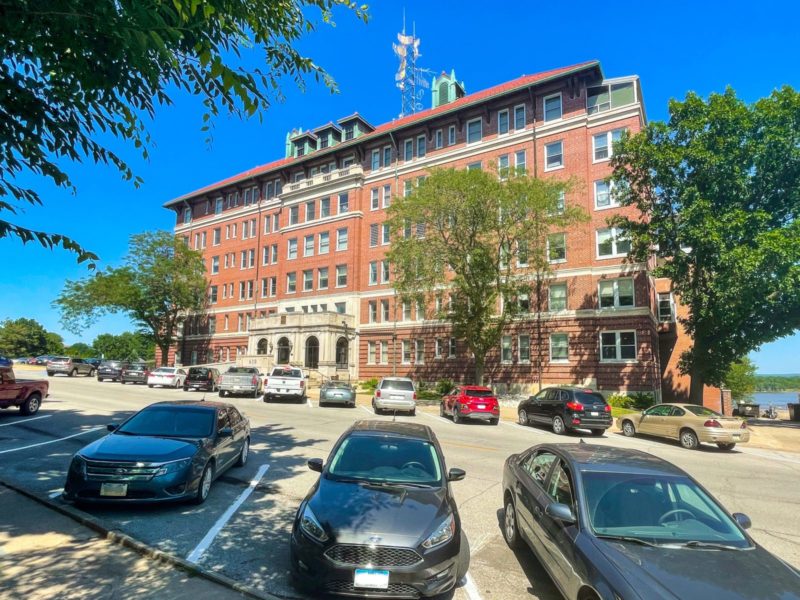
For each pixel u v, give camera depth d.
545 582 4.99
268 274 49.06
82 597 4.25
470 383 34.19
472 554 5.71
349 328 40.31
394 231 26.78
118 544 5.48
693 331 27.56
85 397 23.08
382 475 5.52
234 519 6.50
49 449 10.73
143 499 6.43
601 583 3.47
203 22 3.57
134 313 47.78
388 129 41.94
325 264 43.62
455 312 28.80
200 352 53.16
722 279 21.11
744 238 21.52
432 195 25.08
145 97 4.58
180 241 49.75
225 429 8.18
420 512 4.80
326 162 46.44
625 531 4.04
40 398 17.03
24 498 7.08
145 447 6.94
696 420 15.70
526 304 31.02
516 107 34.62
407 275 26.36
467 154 36.28
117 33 3.43
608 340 29.19
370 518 4.63
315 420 17.83
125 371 34.81
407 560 4.32
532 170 32.75
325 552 4.33
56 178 4.52
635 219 28.83
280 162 55.00
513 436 16.48
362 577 4.22
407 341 38.12
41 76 4.21
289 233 46.91
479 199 24.66
